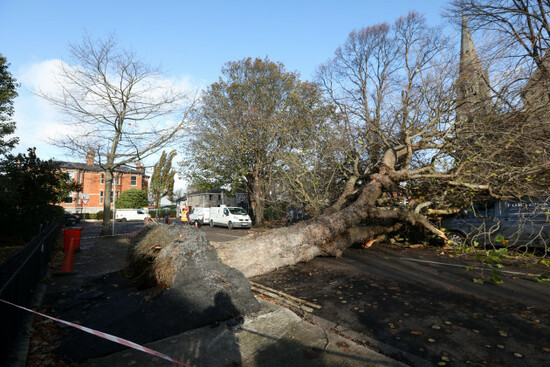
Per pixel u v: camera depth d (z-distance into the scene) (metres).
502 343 3.25
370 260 7.79
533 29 12.66
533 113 8.15
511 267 6.66
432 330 3.62
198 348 3.16
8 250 9.12
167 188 45.69
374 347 3.29
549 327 3.57
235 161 22.02
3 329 2.69
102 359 2.94
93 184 42.91
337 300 4.80
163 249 5.35
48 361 2.88
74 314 4.10
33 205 11.61
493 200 8.43
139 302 4.41
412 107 9.63
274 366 2.88
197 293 4.11
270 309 4.25
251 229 20.89
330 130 11.52
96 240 13.41
